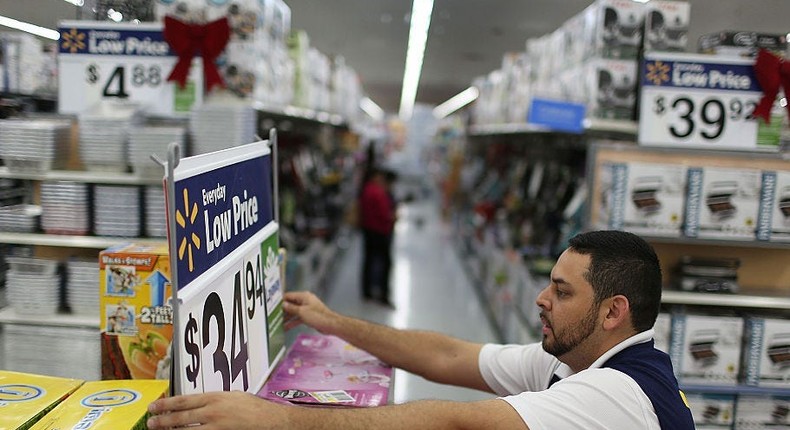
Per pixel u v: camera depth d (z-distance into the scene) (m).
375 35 7.04
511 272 5.61
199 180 1.15
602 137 4.96
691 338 2.96
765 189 2.90
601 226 3.09
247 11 3.23
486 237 7.70
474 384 2.00
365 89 15.05
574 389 1.42
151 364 1.69
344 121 8.95
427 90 14.41
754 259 3.23
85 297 2.66
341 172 12.15
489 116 8.30
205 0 3.22
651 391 1.44
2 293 2.72
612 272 1.50
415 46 7.91
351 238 12.62
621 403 1.39
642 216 2.91
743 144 3.18
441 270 9.67
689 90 3.16
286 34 4.40
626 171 2.89
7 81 2.83
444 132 22.39
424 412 1.34
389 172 7.75
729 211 2.91
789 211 2.91
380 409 1.33
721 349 2.96
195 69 3.08
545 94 5.05
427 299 7.82
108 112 2.96
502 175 9.47
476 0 5.32
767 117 3.14
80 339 2.40
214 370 1.22
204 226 1.17
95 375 2.40
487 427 1.35
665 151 3.17
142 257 1.68
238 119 2.92
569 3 5.23
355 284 8.48
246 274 1.44
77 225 2.78
